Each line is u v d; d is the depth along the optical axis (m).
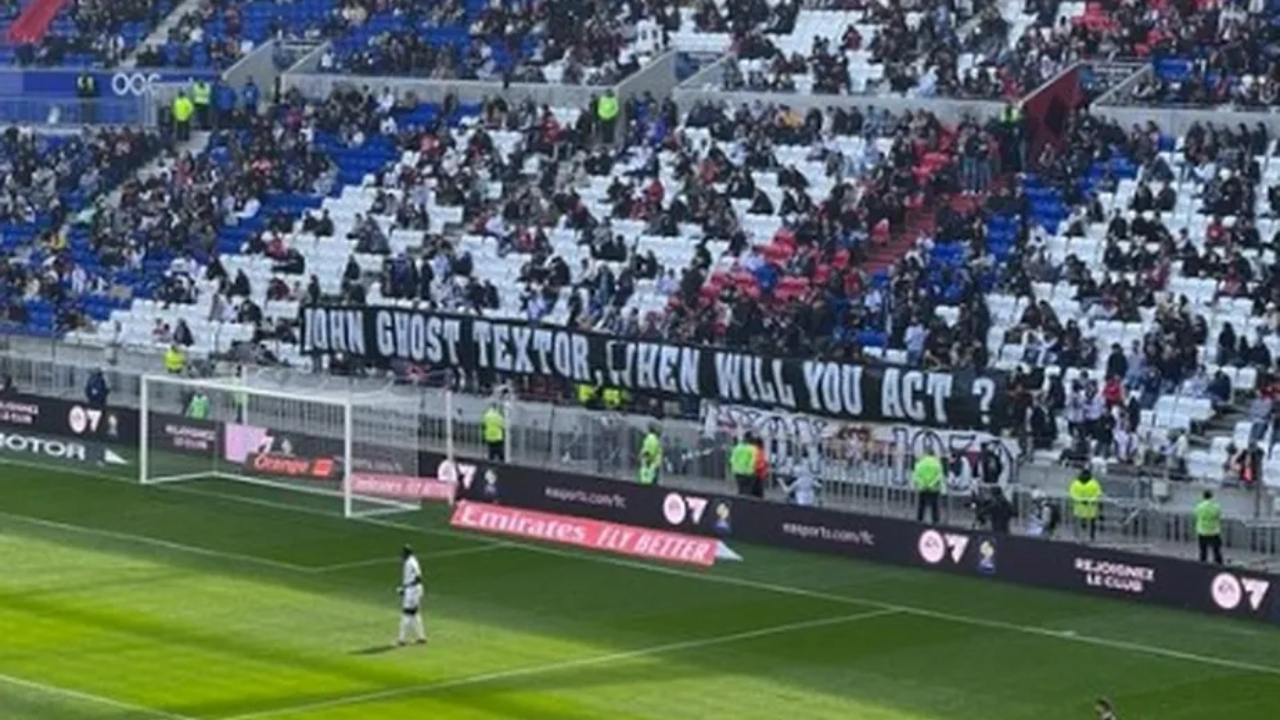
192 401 111.44
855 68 121.50
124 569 90.50
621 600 85.88
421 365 111.38
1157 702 72.50
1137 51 114.62
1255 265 102.62
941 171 112.69
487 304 116.88
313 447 105.69
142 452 108.50
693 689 73.81
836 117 118.44
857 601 85.56
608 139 124.75
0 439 116.56
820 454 98.50
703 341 108.31
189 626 81.75
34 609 84.06
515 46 132.75
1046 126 112.88
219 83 138.62
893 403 97.88
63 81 143.12
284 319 121.81
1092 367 100.94
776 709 71.62
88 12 149.25
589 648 78.94
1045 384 100.31
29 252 133.62
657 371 103.88
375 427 102.94
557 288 116.00
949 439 96.56
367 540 96.00
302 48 139.75
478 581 88.88
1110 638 80.06
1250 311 100.69
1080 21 117.25
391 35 135.88
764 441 99.38
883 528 91.50
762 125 119.69
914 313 105.81
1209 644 79.31
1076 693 73.50
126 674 75.69
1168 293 102.94
